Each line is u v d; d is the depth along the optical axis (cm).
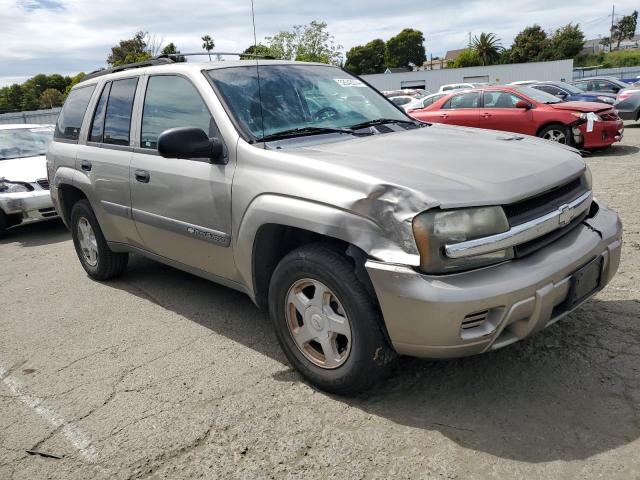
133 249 456
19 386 343
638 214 607
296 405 296
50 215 771
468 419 272
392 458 250
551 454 244
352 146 321
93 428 292
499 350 332
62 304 481
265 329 396
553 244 277
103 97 465
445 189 251
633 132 1430
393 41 10000
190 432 281
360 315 267
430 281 242
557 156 311
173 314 436
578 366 309
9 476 260
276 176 301
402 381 310
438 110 1205
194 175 351
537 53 6981
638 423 259
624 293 399
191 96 370
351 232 262
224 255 346
